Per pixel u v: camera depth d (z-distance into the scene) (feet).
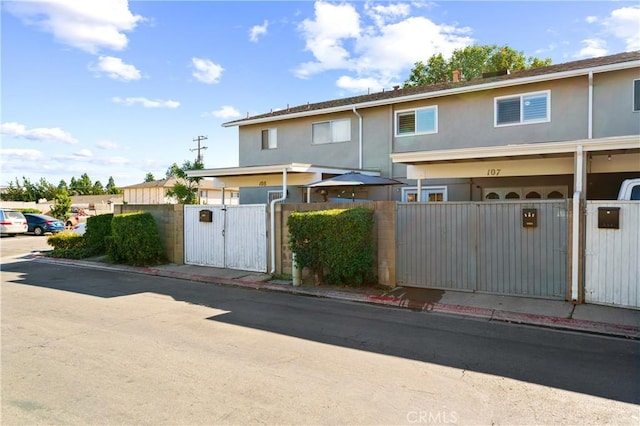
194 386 14.40
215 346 18.75
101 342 19.22
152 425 11.78
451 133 49.98
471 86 47.14
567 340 20.20
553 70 45.32
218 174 50.21
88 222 54.75
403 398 13.62
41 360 16.88
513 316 24.22
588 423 12.12
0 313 24.84
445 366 16.55
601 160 35.42
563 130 43.70
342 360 17.10
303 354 17.79
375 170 54.13
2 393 13.88
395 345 19.20
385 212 32.22
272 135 65.57
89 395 13.70
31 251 61.72
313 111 58.85
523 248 27.91
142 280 37.40
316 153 60.70
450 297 28.55
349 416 12.37
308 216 32.40
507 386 14.65
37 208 149.07
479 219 29.27
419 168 42.32
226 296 30.48
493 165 39.58
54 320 23.21
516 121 46.21
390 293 30.04
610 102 41.63
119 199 201.36
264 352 17.99
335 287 32.19
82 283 35.70
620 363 16.99
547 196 46.42
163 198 143.95
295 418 12.21
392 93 57.57
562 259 26.78
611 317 23.31
